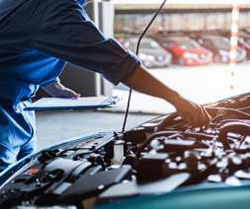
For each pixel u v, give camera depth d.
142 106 4.93
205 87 5.87
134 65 1.17
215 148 1.08
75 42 1.18
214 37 8.42
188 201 0.81
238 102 1.57
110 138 1.35
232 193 0.84
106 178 0.96
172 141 1.05
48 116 4.71
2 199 0.96
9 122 1.52
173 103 1.19
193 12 8.16
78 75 4.89
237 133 1.18
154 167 0.91
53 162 1.10
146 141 1.13
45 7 1.23
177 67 8.09
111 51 1.18
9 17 1.29
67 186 0.97
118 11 7.25
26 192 0.97
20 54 1.40
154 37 8.17
